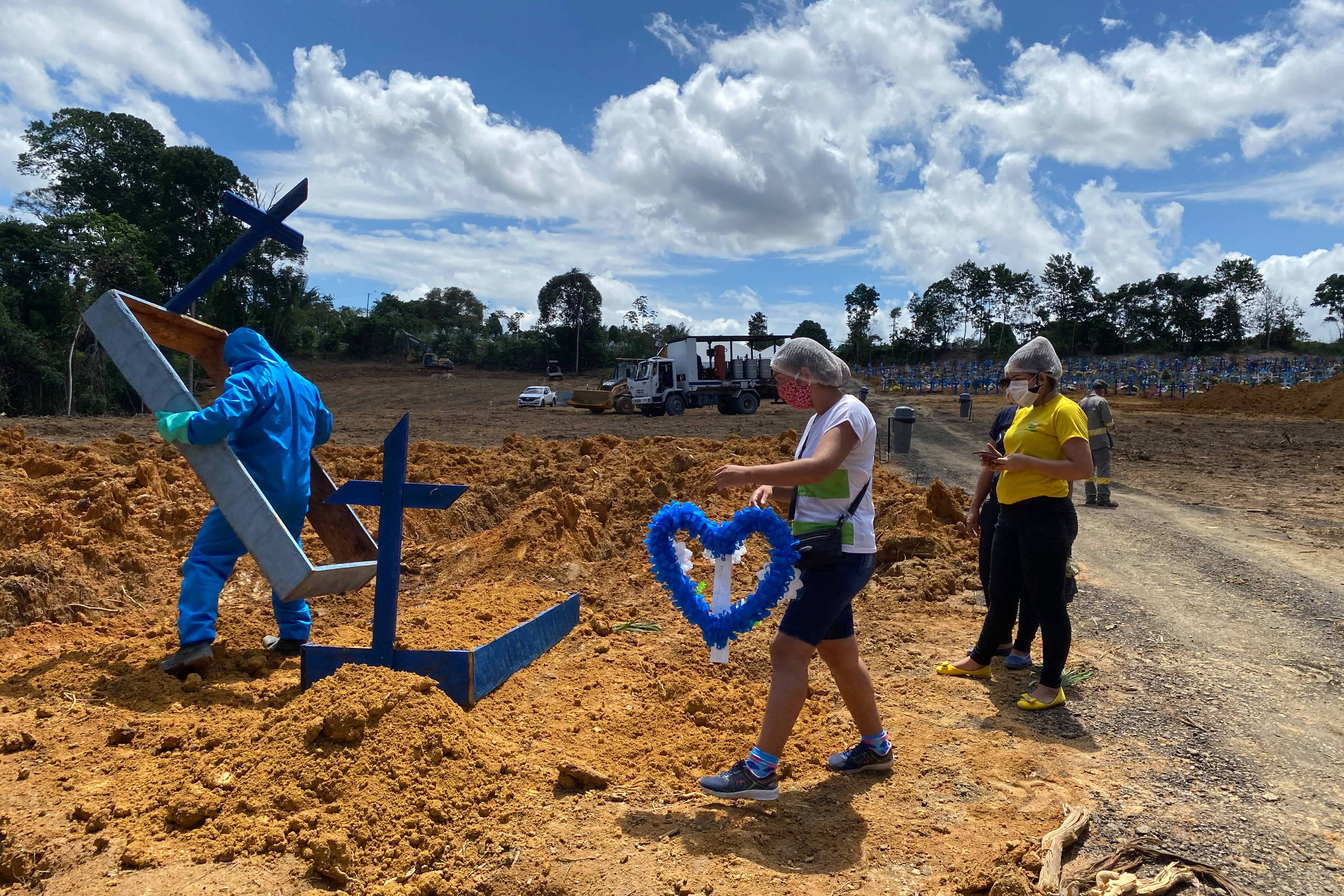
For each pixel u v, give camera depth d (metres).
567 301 94.81
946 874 2.82
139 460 10.22
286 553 3.98
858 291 102.69
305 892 2.65
